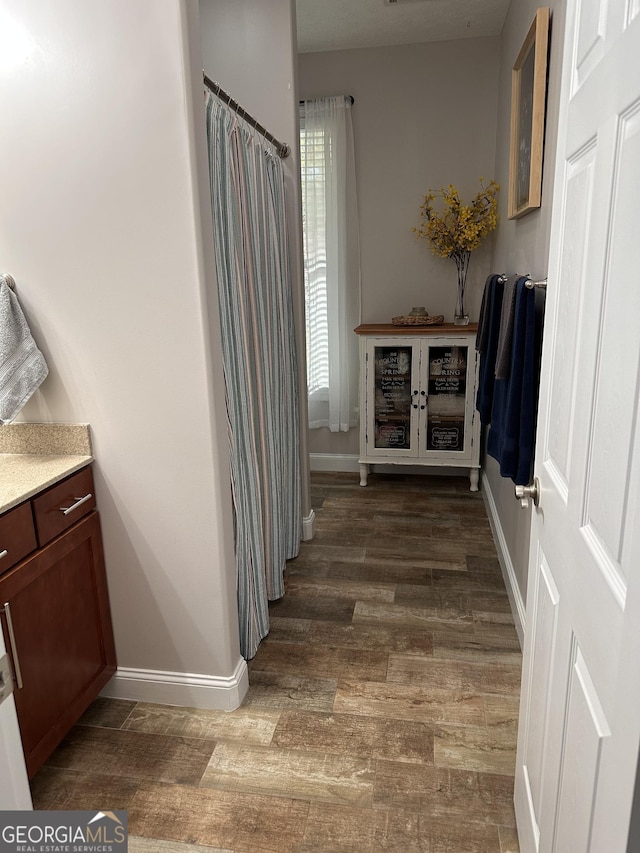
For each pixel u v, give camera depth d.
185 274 1.74
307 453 3.26
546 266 2.08
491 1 3.21
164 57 1.60
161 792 1.71
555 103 1.98
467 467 4.25
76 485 1.84
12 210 1.76
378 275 4.17
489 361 2.62
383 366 3.94
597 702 0.88
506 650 2.34
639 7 0.75
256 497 2.31
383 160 4.00
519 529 2.56
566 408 1.13
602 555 0.88
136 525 1.95
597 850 0.85
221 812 1.64
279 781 1.74
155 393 1.83
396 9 3.30
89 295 1.79
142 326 1.79
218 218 1.95
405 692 2.11
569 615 1.06
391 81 3.89
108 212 1.73
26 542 1.62
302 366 3.12
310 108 3.94
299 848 1.54
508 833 1.57
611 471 0.84
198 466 1.87
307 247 4.14
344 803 1.67
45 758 1.70
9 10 1.64
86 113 1.67
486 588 2.81
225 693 2.02
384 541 3.32
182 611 2.00
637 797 0.71
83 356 1.84
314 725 1.96
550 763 1.19
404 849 1.53
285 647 2.38
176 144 1.65
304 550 3.23
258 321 2.40
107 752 1.86
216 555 1.93
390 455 4.09
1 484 1.66
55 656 1.74
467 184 3.94
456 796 1.68
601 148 0.91
